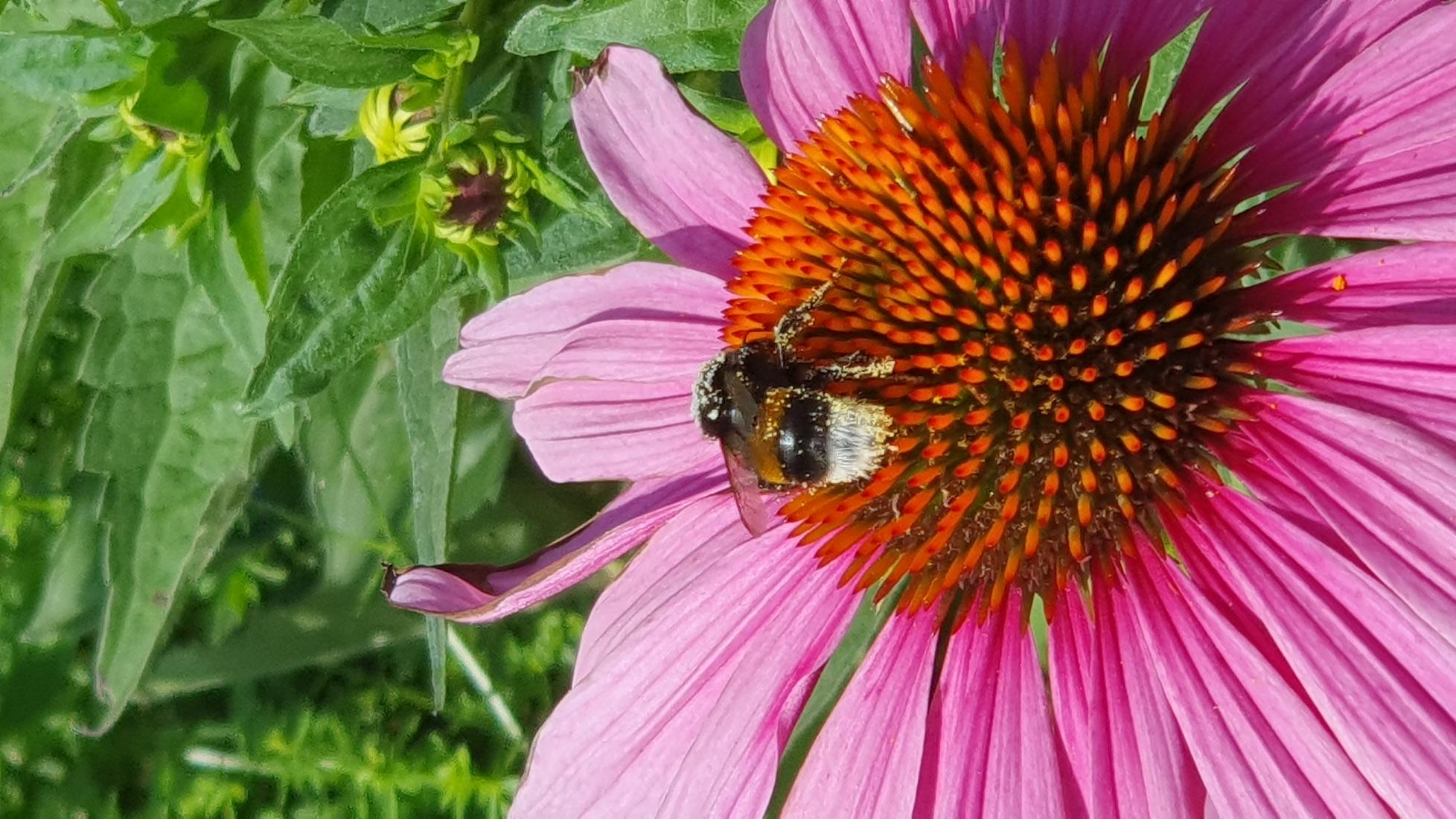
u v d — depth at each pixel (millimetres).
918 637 111
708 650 117
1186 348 99
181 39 124
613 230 128
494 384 125
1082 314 99
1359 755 91
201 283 133
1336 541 95
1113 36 104
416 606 124
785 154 112
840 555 113
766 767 114
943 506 105
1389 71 94
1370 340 93
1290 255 111
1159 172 100
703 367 109
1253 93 99
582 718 119
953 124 103
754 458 107
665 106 114
